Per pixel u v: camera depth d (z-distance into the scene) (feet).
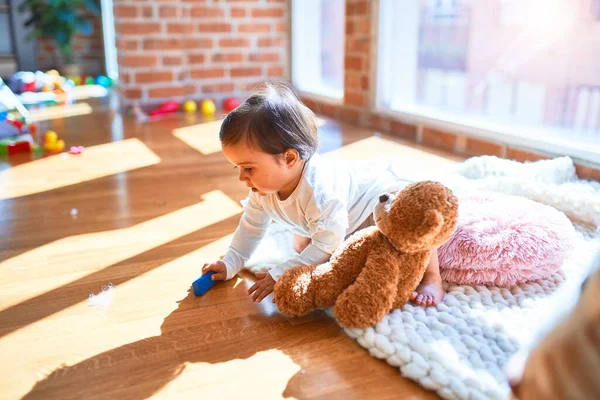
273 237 4.89
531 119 7.23
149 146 8.82
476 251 3.96
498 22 7.49
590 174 6.29
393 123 9.60
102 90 15.81
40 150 8.43
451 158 7.79
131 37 11.94
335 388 2.94
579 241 4.70
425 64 9.04
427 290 3.75
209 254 4.68
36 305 3.84
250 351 3.29
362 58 10.12
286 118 3.68
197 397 2.89
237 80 12.98
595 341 1.47
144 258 4.60
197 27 12.39
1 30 17.71
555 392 1.55
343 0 10.91
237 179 6.90
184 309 3.78
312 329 3.51
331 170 4.08
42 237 5.06
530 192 5.45
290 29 12.97
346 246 3.72
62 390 2.95
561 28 6.59
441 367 2.96
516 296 3.81
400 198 3.47
